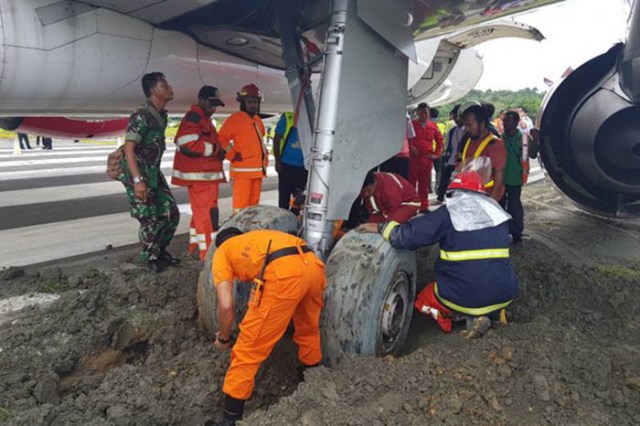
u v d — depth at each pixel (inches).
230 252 112.0
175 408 118.0
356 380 111.2
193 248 215.2
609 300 180.9
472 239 133.4
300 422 99.7
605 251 257.4
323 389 107.3
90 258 208.1
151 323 155.3
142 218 181.2
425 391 110.3
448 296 138.6
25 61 174.2
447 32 232.2
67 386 126.0
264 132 223.5
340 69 138.0
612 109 261.3
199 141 192.9
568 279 193.6
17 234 242.8
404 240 127.3
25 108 197.0
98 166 510.9
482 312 137.5
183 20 213.6
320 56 156.9
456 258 134.8
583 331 157.1
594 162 277.1
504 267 135.8
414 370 116.3
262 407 123.3
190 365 135.2
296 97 162.9
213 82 241.0
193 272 189.0
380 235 130.2
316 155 138.6
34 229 253.0
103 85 198.7
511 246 246.7
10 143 797.9
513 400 108.5
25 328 144.0
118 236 243.9
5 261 202.5
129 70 203.9
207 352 140.5
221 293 109.3
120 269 189.9
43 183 392.5
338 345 121.3
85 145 831.7
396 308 134.6
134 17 199.2
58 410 111.0
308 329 119.8
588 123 274.2
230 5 214.4
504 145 221.5
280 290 106.3
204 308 139.3
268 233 113.3
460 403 105.7
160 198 188.4
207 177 197.5
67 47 182.1
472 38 405.4
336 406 103.8
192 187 199.5
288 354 142.0
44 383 119.5
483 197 136.3
